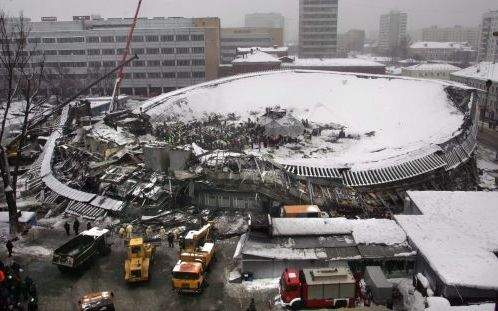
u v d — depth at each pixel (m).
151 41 144.38
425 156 53.50
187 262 31.67
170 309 29.11
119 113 74.38
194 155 48.44
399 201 48.38
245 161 48.19
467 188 55.06
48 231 40.34
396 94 89.81
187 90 96.06
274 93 98.50
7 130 72.81
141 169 48.16
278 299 29.98
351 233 35.19
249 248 32.72
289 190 44.84
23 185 53.19
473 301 27.92
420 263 31.97
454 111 73.88
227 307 29.23
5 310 27.67
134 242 32.75
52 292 31.12
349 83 97.94
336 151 69.62
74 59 146.88
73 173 52.41
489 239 33.47
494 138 84.69
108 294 28.33
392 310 26.89
